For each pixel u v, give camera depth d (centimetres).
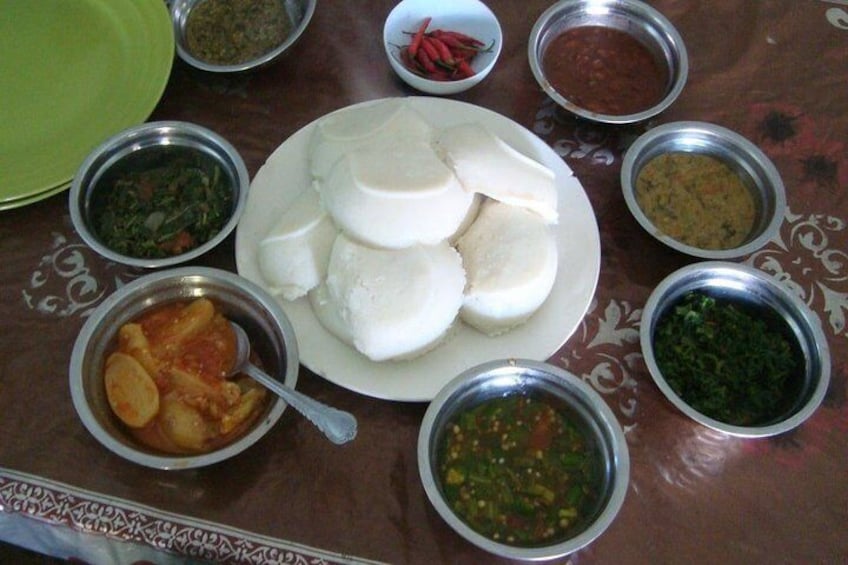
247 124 132
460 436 102
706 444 107
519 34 144
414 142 111
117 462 102
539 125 135
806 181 132
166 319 105
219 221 119
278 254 108
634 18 141
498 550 87
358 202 103
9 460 101
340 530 99
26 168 120
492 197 110
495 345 109
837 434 108
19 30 136
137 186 121
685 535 101
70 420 105
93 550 104
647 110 131
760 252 124
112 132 123
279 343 103
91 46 135
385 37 138
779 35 148
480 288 106
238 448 92
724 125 137
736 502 103
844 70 145
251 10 143
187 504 100
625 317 117
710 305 114
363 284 101
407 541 98
